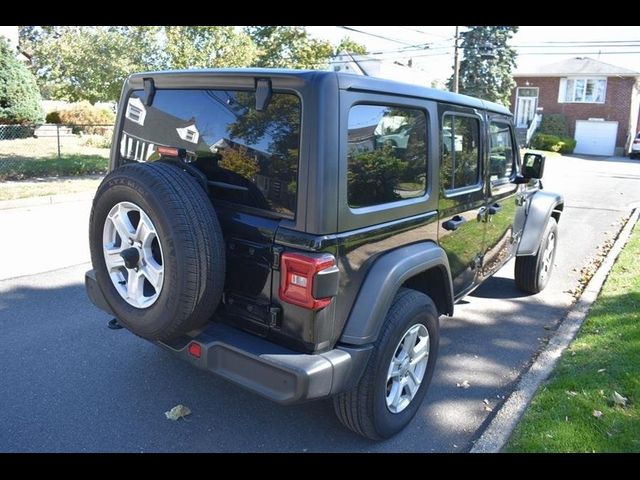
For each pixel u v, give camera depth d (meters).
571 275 6.94
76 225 8.71
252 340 2.84
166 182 2.70
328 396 2.74
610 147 37.38
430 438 3.36
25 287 5.76
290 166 2.70
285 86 2.70
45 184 12.45
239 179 2.89
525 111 39.75
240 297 2.90
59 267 6.49
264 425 3.44
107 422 3.41
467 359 4.50
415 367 3.41
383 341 2.97
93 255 3.08
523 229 5.63
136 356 4.28
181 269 2.63
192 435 3.31
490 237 4.64
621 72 36.19
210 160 3.02
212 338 2.86
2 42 19.00
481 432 3.43
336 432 3.39
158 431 3.34
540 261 5.91
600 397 3.61
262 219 2.79
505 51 35.69
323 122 2.61
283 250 2.71
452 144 3.77
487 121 4.32
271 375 2.68
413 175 3.32
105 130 21.83
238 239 2.86
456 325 5.24
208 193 3.00
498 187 4.69
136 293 2.90
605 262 7.11
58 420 3.40
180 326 2.77
